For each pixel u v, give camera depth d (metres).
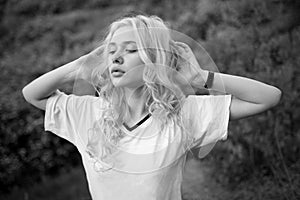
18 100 5.67
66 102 2.02
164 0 9.75
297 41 4.39
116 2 11.21
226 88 1.94
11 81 6.16
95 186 1.94
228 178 4.45
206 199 4.23
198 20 6.05
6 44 10.00
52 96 2.05
